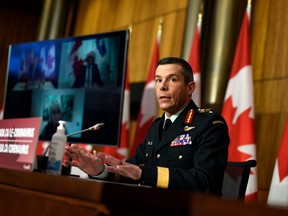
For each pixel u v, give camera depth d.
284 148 3.37
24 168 1.89
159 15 5.34
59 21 6.62
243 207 1.07
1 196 1.60
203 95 4.23
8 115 4.87
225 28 4.24
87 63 4.43
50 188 1.39
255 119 4.02
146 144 2.45
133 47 5.57
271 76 4.00
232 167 2.31
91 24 6.41
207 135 2.18
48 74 4.66
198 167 2.04
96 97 4.31
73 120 4.40
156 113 4.46
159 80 2.42
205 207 1.13
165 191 1.23
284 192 3.28
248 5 3.97
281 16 4.05
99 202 1.20
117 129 4.15
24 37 7.23
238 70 3.86
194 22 4.56
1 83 5.25
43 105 4.63
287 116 3.47
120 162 1.89
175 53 4.98
